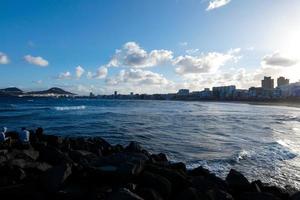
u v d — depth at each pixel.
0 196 9.12
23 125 41.34
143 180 10.28
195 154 22.27
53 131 35.56
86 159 14.31
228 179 12.33
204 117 64.88
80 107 101.00
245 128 42.91
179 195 9.72
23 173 10.70
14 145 15.80
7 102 127.12
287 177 16.64
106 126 41.44
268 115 78.44
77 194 9.28
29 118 52.09
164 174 11.05
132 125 43.62
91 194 9.20
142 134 33.47
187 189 9.80
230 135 34.47
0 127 38.38
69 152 15.65
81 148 18.53
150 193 9.20
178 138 30.95
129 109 96.81
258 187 11.90
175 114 74.19
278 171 17.81
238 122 53.66
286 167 18.83
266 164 19.42
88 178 10.34
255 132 38.25
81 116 59.56
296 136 35.56
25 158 13.02
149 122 49.59
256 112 93.88
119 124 44.62
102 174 10.35
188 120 55.69
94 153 17.70
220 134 35.16
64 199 9.16
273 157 21.56
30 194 9.12
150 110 93.50
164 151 23.36
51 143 18.42
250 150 24.27
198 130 38.81
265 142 29.44
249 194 10.68
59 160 13.66
